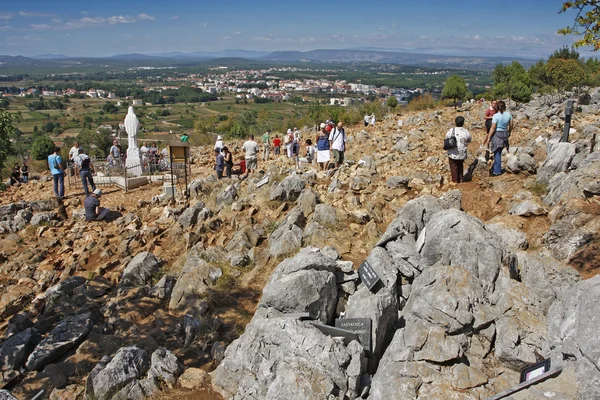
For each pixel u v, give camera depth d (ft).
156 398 18.99
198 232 36.37
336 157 48.57
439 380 16.89
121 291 28.96
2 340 25.67
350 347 18.33
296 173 43.45
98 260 35.81
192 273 27.76
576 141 35.65
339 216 32.45
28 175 68.44
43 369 22.21
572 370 14.87
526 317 18.39
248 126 139.23
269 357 18.74
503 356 17.47
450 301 18.47
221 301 26.05
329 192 38.40
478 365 17.57
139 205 49.29
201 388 19.66
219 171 54.39
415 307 19.21
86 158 50.98
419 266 21.83
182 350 22.48
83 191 56.49
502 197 31.12
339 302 21.97
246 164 59.06
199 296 26.58
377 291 21.36
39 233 42.60
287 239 29.84
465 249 20.67
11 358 22.65
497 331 18.31
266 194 41.14
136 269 30.83
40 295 30.63
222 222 37.52
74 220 46.42
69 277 32.55
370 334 19.19
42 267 35.22
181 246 35.35
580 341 14.92
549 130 53.26
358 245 29.25
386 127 83.61
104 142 114.93
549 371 14.97
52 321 26.78
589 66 159.02
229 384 19.30
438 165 42.22
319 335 18.34
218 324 23.88
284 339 18.62
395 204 34.12
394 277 21.65
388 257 22.41
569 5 29.53
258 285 27.58
